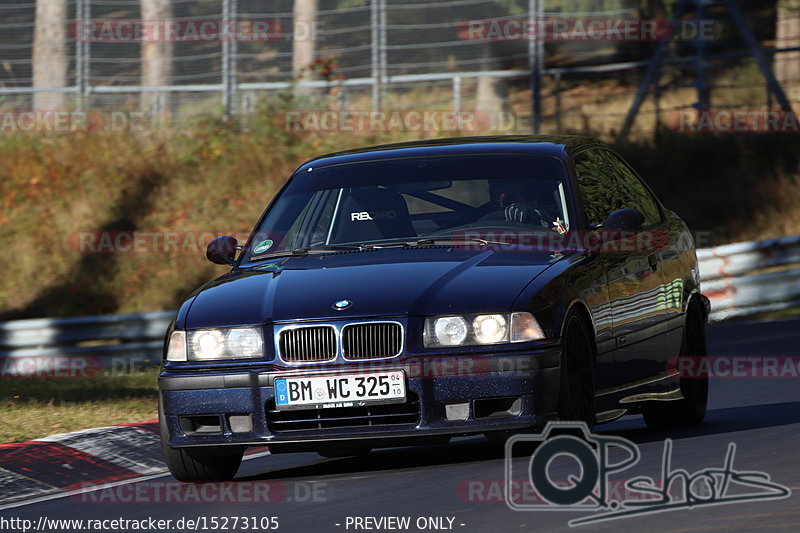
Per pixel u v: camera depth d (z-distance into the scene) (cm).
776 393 3259
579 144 2731
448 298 2184
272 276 2375
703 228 6856
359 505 2017
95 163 7556
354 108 7756
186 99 8075
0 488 2523
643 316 2569
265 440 2200
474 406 2144
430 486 2117
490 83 7950
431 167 2619
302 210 2622
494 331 2153
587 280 2333
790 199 6956
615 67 7712
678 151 7369
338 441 2167
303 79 7875
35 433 3031
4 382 4444
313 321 2189
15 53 9356
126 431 2917
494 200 2516
